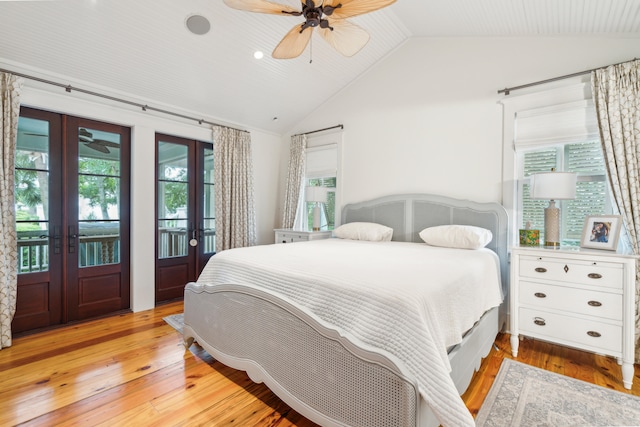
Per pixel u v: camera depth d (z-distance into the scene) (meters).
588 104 2.33
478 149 2.91
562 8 2.11
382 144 3.61
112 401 1.67
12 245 2.39
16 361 2.12
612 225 2.04
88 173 2.95
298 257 2.01
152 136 3.30
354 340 1.21
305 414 1.38
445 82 3.14
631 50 2.20
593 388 1.79
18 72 2.47
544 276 2.11
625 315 1.82
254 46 2.98
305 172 4.39
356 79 3.86
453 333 1.36
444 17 2.76
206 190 3.92
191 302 2.19
